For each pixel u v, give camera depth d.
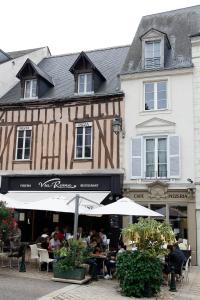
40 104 18.30
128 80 17.06
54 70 21.22
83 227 16.95
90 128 17.39
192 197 15.19
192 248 14.78
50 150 17.69
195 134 15.65
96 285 9.56
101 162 16.72
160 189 15.69
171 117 16.11
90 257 10.59
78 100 17.67
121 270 8.86
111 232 15.99
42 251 11.04
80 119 17.48
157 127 16.25
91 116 17.31
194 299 8.55
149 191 15.80
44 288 8.70
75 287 9.05
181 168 15.59
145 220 9.35
